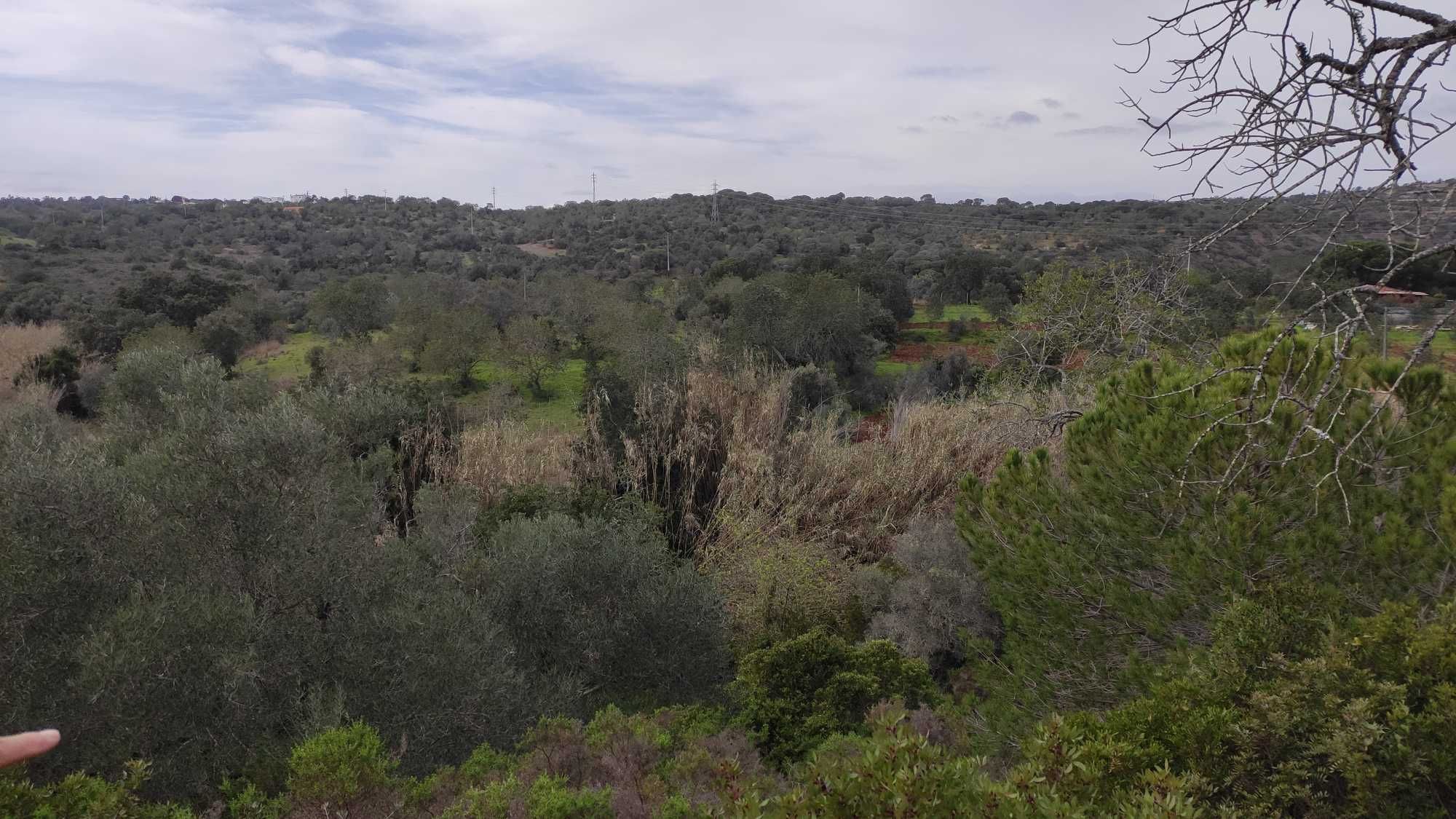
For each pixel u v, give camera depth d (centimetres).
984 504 753
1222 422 260
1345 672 405
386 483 1841
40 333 4259
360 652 991
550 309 6372
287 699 948
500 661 1012
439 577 1239
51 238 8481
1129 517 645
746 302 4188
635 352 3422
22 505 901
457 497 1550
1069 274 1568
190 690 844
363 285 6000
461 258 10538
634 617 1188
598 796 613
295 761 668
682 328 4997
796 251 10538
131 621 838
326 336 5525
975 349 4116
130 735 802
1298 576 513
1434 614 469
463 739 944
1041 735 381
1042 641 693
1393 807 355
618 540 1267
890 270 5691
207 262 8631
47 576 897
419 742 923
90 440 1600
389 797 690
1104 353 1426
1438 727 358
